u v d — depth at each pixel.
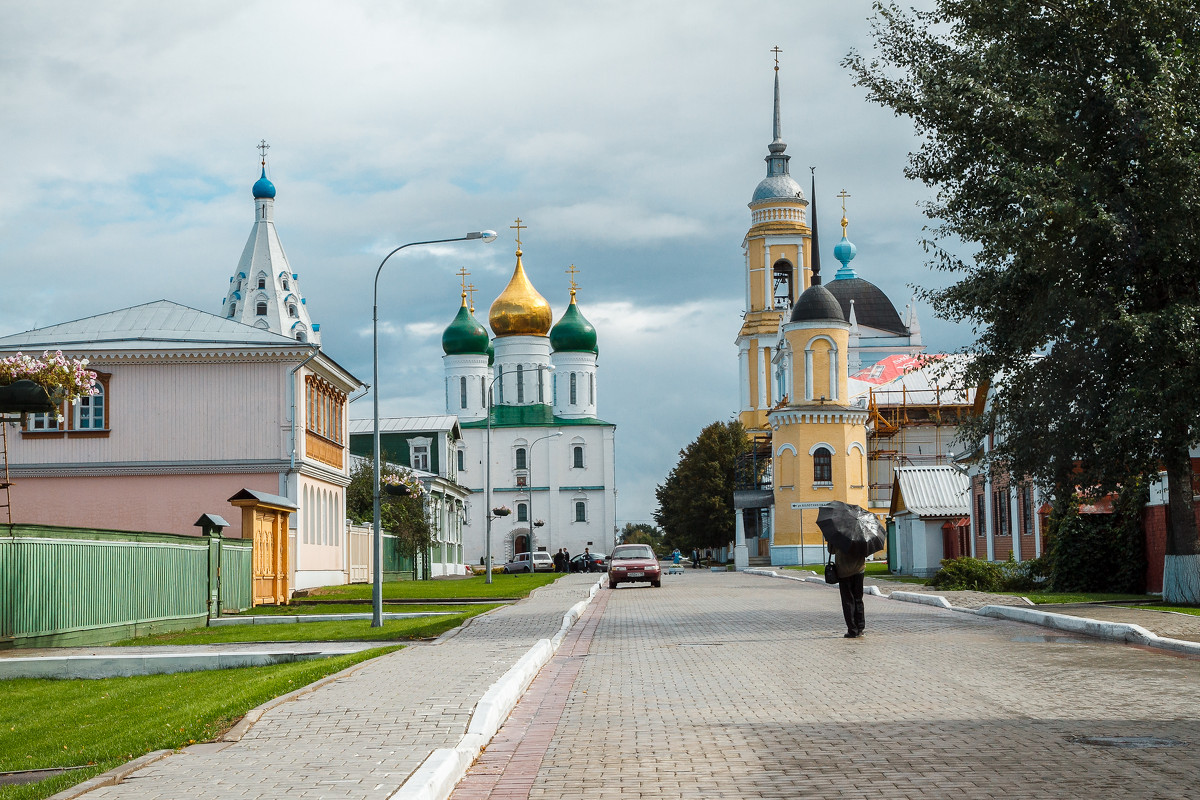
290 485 40.94
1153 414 22.88
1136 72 24.06
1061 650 17.12
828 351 82.44
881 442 89.31
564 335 120.06
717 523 95.31
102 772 8.97
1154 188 22.88
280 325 93.69
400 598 35.53
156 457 40.97
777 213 105.44
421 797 7.41
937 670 14.79
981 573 35.81
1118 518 32.84
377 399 26.86
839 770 8.73
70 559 21.92
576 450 118.94
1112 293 23.62
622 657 17.33
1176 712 11.20
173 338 41.62
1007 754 9.21
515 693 12.72
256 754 9.02
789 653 17.33
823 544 81.00
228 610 29.27
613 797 8.05
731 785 8.32
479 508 118.38
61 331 42.75
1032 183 23.06
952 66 25.30
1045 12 25.31
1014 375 26.31
